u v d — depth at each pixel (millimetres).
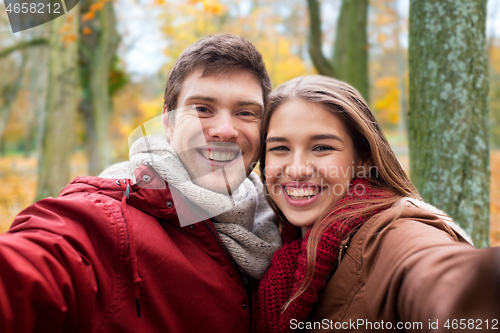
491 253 282
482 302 278
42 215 415
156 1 3016
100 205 428
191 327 454
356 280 402
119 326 410
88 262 395
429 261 312
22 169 4211
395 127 7156
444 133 808
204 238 487
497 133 5379
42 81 4016
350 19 2121
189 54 523
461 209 804
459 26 786
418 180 854
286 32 5184
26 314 339
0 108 4762
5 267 340
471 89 796
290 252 493
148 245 429
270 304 476
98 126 2871
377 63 6035
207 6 2354
